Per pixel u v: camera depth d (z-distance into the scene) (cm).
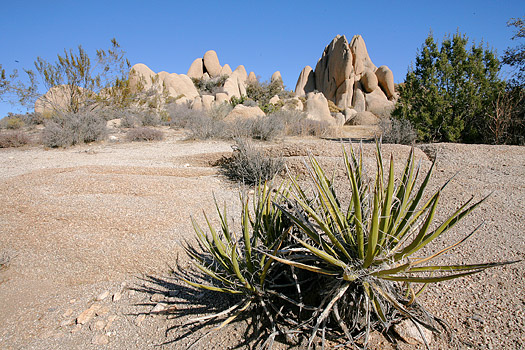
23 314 300
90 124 1348
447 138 1168
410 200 240
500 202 438
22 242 408
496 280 277
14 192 554
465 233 362
